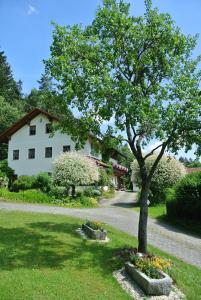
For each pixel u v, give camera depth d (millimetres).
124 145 13234
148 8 12367
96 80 11125
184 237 17219
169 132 11578
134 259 10438
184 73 12000
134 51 12453
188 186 20984
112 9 12328
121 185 56156
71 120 13406
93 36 12320
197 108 11242
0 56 76625
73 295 8375
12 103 69875
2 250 11492
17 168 43906
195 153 12242
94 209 26250
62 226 16438
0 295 7926
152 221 21625
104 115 11398
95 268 10602
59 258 11227
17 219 17641
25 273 9484
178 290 9367
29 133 43938
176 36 11969
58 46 12281
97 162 39156
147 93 12180
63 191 30719
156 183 30172
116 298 8516
